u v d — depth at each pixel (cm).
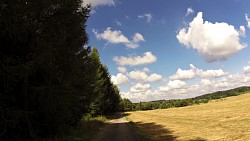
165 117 5088
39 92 1319
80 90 2252
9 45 1323
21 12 1268
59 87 1454
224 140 1672
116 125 3831
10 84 1198
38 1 1391
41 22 1504
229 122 2606
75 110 2380
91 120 3906
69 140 1809
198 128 2527
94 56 5022
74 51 1716
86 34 1827
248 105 4628
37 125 1517
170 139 1998
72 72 1666
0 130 1200
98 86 4416
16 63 1274
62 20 1588
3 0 1123
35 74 1371
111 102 6569
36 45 1391
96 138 2234
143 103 16538
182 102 14462
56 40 1507
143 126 3450
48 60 1356
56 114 1527
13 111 1219
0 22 1179
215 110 5056
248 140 1560
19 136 1342
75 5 1630
